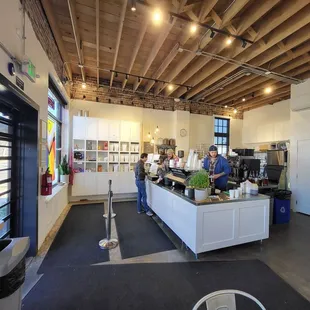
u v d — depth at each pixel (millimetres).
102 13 3078
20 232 2578
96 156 5766
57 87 4035
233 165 5348
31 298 1865
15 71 1928
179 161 3854
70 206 5066
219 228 2654
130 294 1950
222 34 3371
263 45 3422
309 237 3369
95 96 6062
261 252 2828
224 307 1003
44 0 2637
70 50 4270
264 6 2641
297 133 4953
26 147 2578
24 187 2580
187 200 2727
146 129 6684
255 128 7520
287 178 5254
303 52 3572
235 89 6004
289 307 1812
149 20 3002
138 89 6562
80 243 3043
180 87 6105
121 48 4117
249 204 2838
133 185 6047
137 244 3037
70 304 1808
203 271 2344
